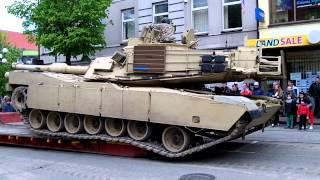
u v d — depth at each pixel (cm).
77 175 1078
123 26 2788
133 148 1299
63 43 2386
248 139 1584
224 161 1212
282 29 2169
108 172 1102
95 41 2461
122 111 1287
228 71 1238
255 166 1138
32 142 1486
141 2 2645
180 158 1245
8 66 2741
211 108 1154
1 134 1516
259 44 2169
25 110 1526
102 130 1359
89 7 2391
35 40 2514
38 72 1518
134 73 1338
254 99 1346
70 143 1409
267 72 1291
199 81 1346
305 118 1827
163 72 1298
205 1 2423
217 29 2367
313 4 2127
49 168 1164
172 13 2500
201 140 1239
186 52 1296
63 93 1411
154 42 1374
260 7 2222
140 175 1062
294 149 1366
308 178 998
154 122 1230
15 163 1235
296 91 2108
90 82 1374
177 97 1198
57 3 2389
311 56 2155
